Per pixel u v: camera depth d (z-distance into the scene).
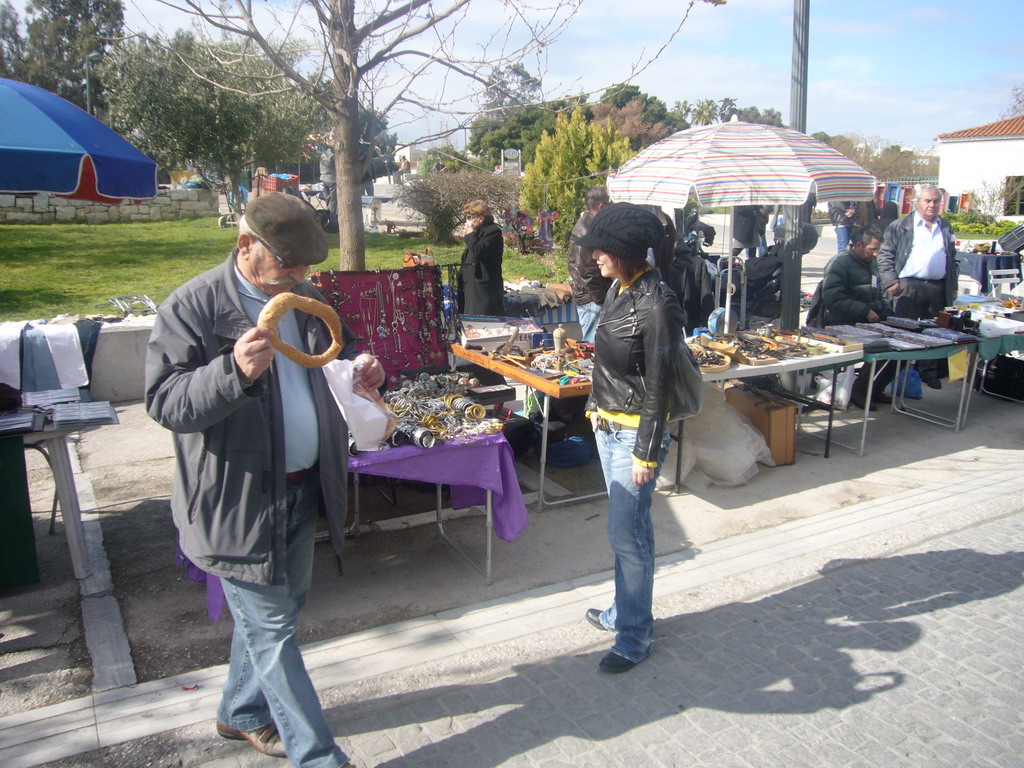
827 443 5.36
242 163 15.34
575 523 4.29
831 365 5.27
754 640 3.13
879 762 2.43
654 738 2.54
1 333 4.94
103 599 3.38
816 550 3.94
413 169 17.81
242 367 1.80
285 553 2.10
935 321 6.13
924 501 4.59
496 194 15.97
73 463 5.07
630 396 2.75
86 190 3.61
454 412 3.77
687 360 2.77
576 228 5.13
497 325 5.62
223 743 2.48
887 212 11.22
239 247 2.02
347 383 2.28
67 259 12.85
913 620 3.28
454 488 3.97
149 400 1.93
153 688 2.77
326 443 2.23
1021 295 10.34
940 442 5.75
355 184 5.34
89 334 5.42
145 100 14.19
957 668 2.94
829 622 3.27
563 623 3.26
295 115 15.03
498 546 3.99
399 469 3.27
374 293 5.08
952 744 2.52
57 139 3.37
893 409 6.50
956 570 3.73
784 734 2.56
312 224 1.98
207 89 14.23
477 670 2.91
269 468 2.05
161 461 5.11
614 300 2.85
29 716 2.60
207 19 4.38
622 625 2.90
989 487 4.82
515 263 14.34
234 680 2.37
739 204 4.66
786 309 6.01
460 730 2.57
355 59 4.92
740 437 4.91
